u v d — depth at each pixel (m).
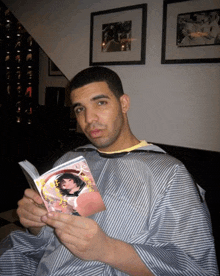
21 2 2.60
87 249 0.63
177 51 1.54
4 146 3.46
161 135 1.70
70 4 2.15
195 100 1.52
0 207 2.47
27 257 0.92
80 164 0.76
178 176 0.79
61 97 2.99
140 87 1.77
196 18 1.44
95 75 0.88
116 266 0.67
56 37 2.31
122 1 1.80
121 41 1.82
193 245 0.70
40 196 0.74
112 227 0.78
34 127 3.25
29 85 3.68
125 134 0.95
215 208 1.24
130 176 0.85
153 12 1.65
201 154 1.46
